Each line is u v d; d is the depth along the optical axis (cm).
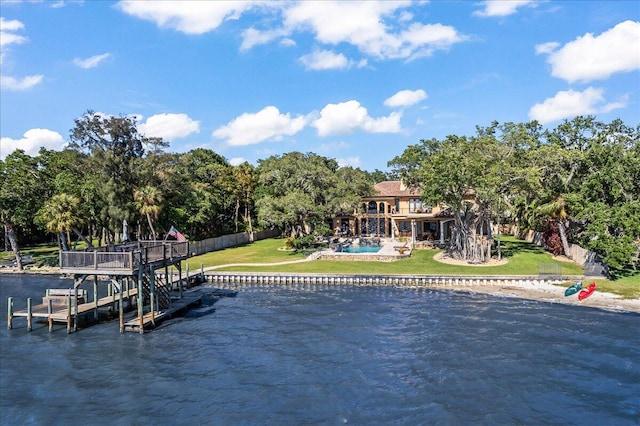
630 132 5894
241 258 6247
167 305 3609
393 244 6981
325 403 2059
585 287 4119
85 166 6062
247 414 1969
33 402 2106
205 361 2589
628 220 4256
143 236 6788
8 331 3194
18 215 5469
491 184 4694
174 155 6712
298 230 7688
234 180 8431
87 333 3134
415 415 1942
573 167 5394
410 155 7325
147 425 1888
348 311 3634
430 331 3067
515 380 2275
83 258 3117
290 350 2753
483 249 5391
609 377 2291
